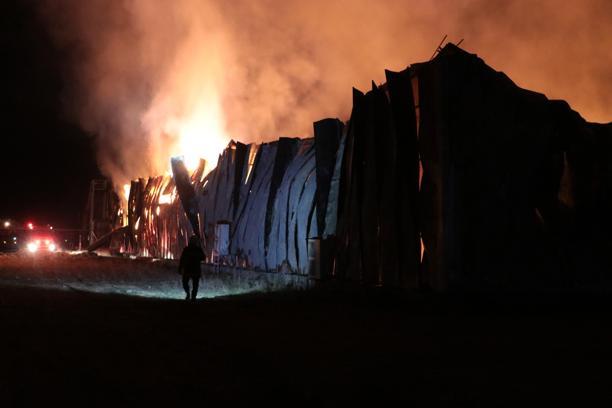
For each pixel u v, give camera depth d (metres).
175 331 8.44
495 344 7.14
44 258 29.64
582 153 11.40
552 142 11.27
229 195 19.78
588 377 5.52
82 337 7.85
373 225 12.25
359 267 12.59
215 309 11.08
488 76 11.25
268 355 6.75
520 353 6.59
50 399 4.99
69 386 5.40
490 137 11.00
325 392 5.25
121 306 11.40
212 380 5.69
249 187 18.73
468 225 10.68
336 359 6.50
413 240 11.23
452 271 10.50
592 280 10.82
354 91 13.05
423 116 11.39
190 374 5.91
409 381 5.51
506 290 10.51
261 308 11.18
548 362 6.14
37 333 8.05
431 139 11.17
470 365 6.07
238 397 5.15
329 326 8.85
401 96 11.84
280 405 4.95
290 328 8.70
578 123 11.53
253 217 17.83
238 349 7.11
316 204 14.98
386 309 10.77
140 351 7.01
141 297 13.52
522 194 10.95
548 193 11.12
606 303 10.43
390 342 7.43
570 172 11.32
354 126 13.09
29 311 10.20
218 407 4.88
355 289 12.27
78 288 15.46
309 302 12.00
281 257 16.09
